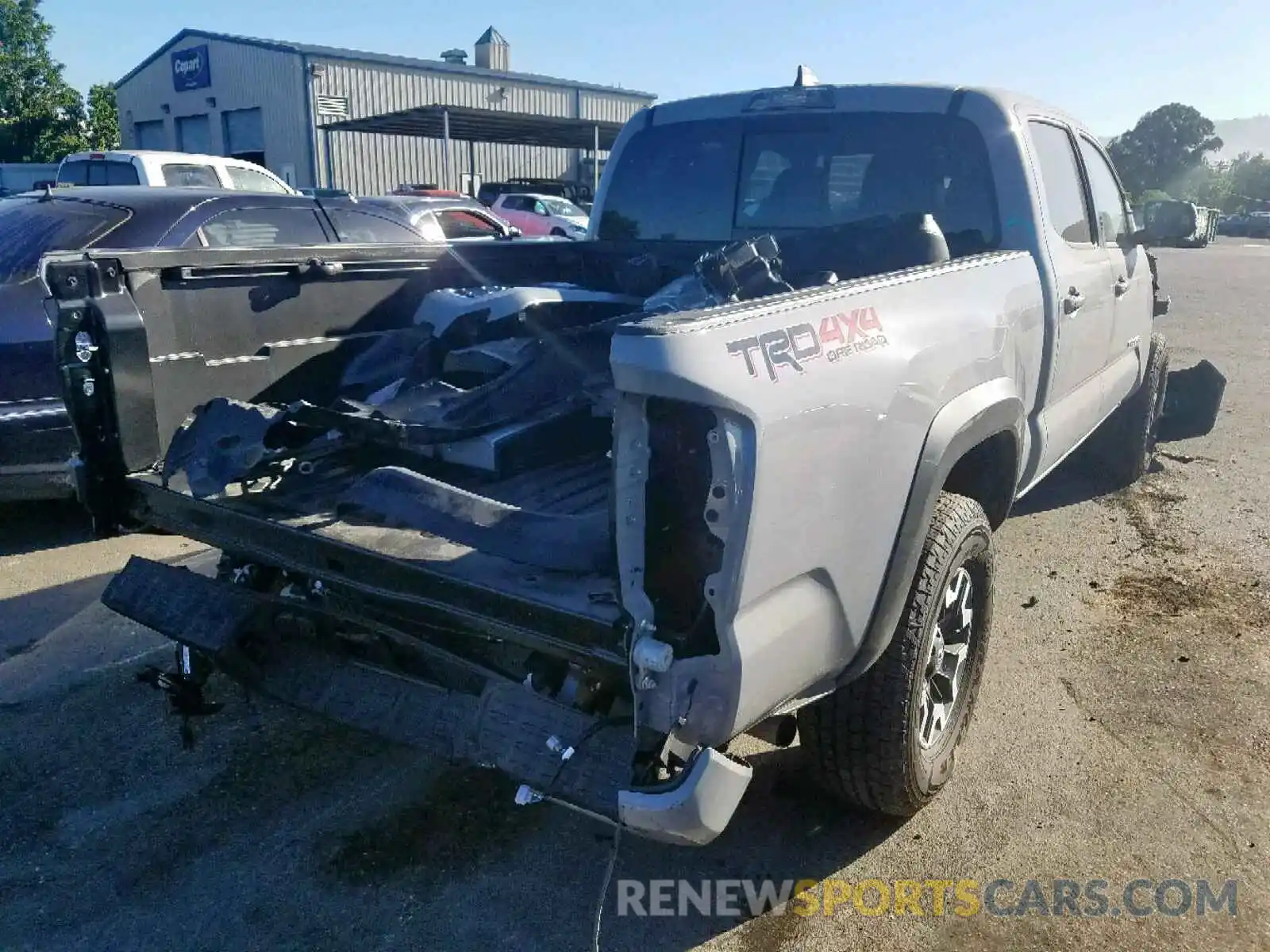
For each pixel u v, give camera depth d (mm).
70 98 44031
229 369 3527
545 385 3430
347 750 3600
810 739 2895
